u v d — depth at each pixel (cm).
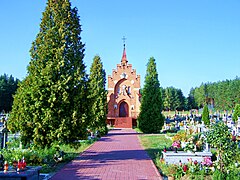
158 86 4219
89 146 2405
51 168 1371
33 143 1603
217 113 7138
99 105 3619
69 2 1764
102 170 1338
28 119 1574
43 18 1731
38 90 1566
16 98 1678
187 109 11212
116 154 1909
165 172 1281
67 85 1619
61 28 1708
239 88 8800
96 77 3772
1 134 1706
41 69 1638
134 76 5847
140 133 4066
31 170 1003
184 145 1568
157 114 4081
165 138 2948
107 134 3844
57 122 1578
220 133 1130
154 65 4278
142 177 1191
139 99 5772
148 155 1850
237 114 4697
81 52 1769
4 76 8025
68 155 1761
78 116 1614
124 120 5597
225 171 1058
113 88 5834
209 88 10319
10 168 1030
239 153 1159
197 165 1223
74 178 1163
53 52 1667
